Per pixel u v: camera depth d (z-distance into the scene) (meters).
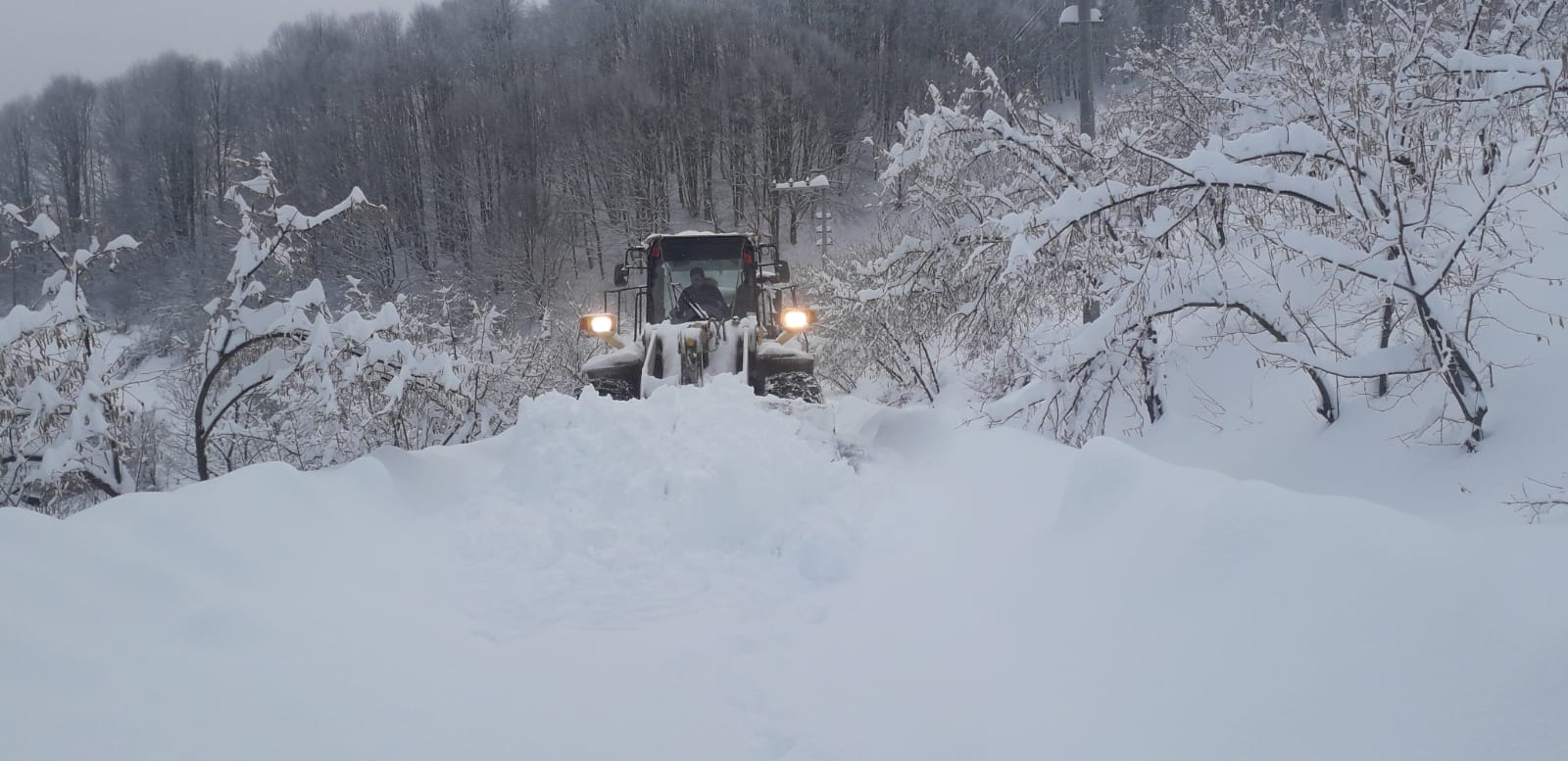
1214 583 2.96
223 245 36.72
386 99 54.88
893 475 6.18
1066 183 8.63
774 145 45.19
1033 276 7.75
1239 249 6.69
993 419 7.18
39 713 2.54
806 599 4.02
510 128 49.81
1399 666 2.28
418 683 3.14
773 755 2.72
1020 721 2.77
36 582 3.10
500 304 40.66
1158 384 8.20
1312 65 7.37
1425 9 7.37
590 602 4.01
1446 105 6.00
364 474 5.25
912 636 3.50
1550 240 6.62
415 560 4.52
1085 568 3.55
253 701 2.84
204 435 7.55
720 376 6.17
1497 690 2.08
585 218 46.34
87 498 7.69
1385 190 5.84
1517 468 4.91
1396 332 6.42
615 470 5.27
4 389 6.80
